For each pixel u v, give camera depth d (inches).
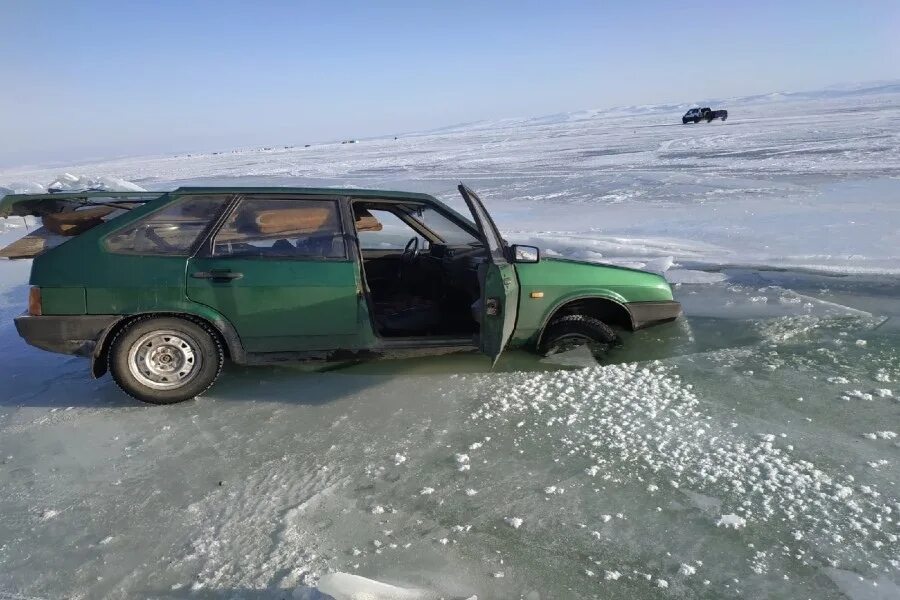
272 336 164.7
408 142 3297.2
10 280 310.8
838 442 131.2
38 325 153.9
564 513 111.8
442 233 195.2
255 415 155.6
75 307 155.0
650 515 110.1
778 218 400.2
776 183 550.3
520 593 93.0
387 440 140.8
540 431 141.8
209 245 161.2
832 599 89.7
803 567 96.1
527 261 174.2
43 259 156.3
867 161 655.1
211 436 145.6
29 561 103.7
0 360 198.7
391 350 169.8
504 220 481.7
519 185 713.6
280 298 162.1
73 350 156.3
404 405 158.4
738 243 342.0
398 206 186.7
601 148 1250.6
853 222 369.4
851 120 1440.7
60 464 135.0
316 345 168.2
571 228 425.7
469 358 187.9
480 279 158.1
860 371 167.2
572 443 135.9
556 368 179.0
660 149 1072.8
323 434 144.7
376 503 117.0
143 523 113.2
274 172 1302.9
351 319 167.0
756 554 99.3
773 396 154.2
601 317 190.9
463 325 186.7
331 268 165.2
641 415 147.0
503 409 153.6
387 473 127.1
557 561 99.7
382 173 1061.8
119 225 159.2
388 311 195.0
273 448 139.1
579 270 182.9
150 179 1339.8
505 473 125.3
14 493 124.2
